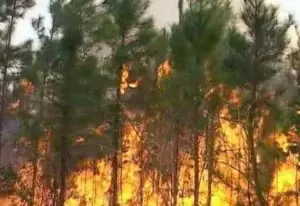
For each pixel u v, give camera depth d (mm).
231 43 16078
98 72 22422
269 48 15398
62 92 22547
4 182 23469
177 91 18906
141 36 22219
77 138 22625
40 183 27562
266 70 15320
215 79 17609
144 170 24188
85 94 22344
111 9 22688
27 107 26812
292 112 14758
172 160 21984
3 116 27547
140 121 22625
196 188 19266
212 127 18703
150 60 22406
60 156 23250
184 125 19906
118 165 23703
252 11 15617
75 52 22859
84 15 23312
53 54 25312
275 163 15445
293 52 15273
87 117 22344
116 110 22125
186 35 18562
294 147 14750
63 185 22844
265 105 15383
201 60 18391
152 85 21969
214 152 18750
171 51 19234
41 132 25375
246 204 16484
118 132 22328
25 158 28031
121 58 21953
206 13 18500
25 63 28047
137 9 22156
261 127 15508
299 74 15094
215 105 17859
